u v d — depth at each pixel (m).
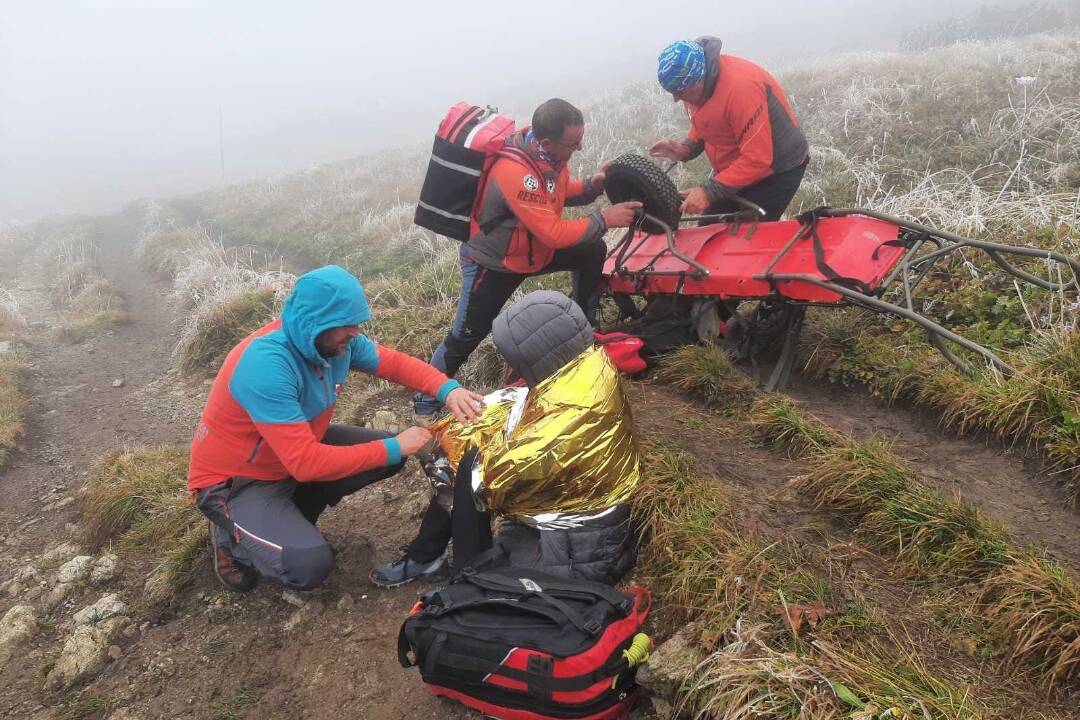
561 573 2.60
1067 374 3.16
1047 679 2.05
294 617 3.24
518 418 2.67
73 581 3.94
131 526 4.29
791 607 2.27
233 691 2.95
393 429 4.88
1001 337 3.81
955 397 3.36
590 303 4.41
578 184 4.36
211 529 3.39
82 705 3.04
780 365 3.92
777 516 2.84
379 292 7.27
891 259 3.70
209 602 3.48
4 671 3.40
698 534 2.68
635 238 4.61
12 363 7.80
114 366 8.12
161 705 2.95
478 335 4.14
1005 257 4.51
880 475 2.81
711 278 3.93
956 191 5.54
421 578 3.29
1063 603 2.12
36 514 4.96
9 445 5.86
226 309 7.66
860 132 8.00
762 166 4.01
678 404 3.90
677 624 2.52
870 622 2.27
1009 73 8.70
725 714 2.03
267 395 2.77
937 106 8.02
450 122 3.75
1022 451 3.07
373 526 3.82
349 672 2.90
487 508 2.67
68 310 11.38
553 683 2.16
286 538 2.98
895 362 3.78
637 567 2.82
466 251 3.97
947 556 2.46
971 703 1.96
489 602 2.30
